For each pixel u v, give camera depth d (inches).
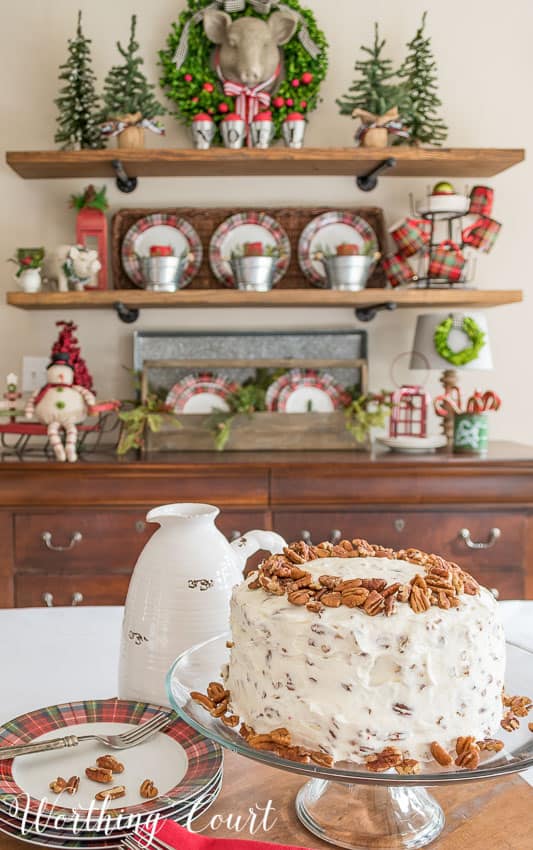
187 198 106.4
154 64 104.8
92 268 95.7
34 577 86.8
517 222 110.0
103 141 100.6
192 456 92.4
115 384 107.2
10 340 105.8
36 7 103.5
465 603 30.9
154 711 34.8
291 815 29.3
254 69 99.4
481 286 110.2
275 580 32.6
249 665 31.0
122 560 86.8
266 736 29.6
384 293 96.5
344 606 30.3
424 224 103.1
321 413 98.7
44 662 42.9
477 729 30.2
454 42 107.7
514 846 27.2
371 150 95.8
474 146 108.9
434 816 28.7
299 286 106.4
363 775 26.0
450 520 88.2
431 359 98.9
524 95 108.8
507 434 111.9
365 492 87.4
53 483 86.1
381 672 29.5
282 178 107.0
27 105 104.3
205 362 101.8
